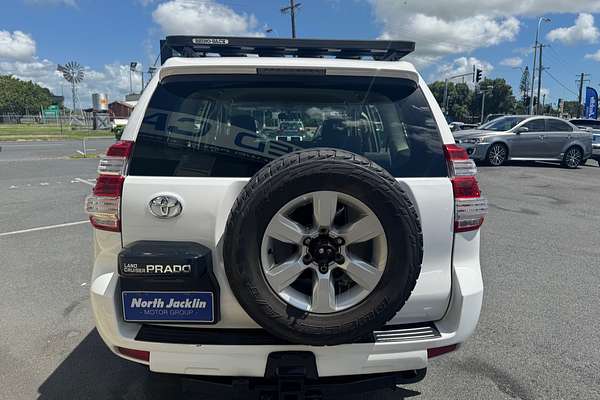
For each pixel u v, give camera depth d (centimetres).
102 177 216
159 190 212
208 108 236
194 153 228
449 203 226
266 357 212
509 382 299
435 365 319
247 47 289
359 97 245
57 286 454
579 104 6869
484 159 1519
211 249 213
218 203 212
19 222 705
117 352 221
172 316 210
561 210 845
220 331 219
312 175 192
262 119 241
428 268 226
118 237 215
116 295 214
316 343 202
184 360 213
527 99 7244
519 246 608
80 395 283
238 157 234
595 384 297
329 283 200
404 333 223
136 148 221
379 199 195
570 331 368
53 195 930
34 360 322
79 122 5697
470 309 227
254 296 196
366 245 206
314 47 287
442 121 239
